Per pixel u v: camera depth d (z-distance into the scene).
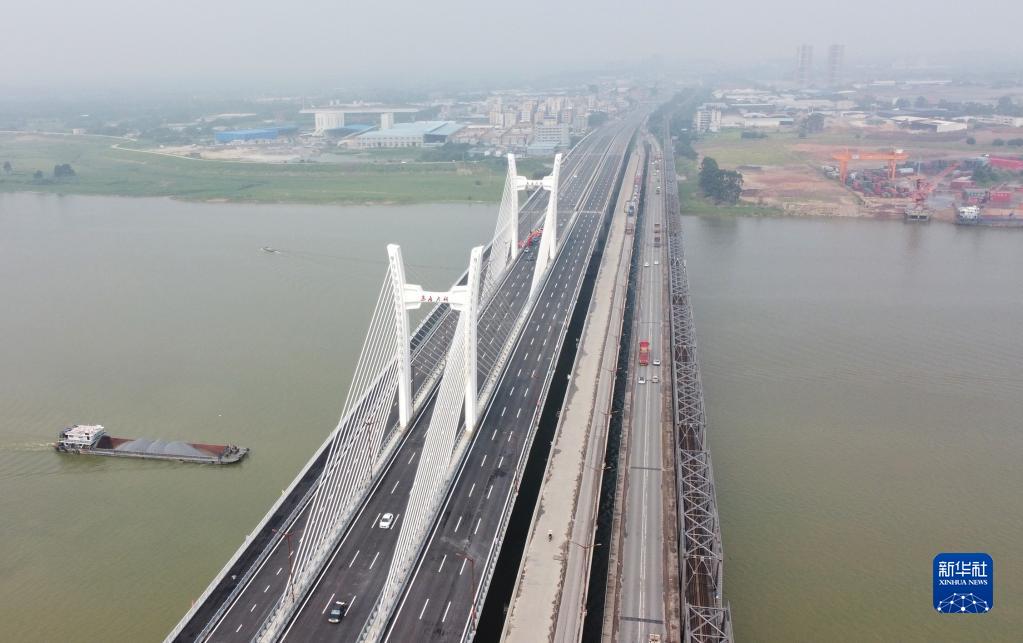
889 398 157.00
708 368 171.75
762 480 128.50
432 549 102.94
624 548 104.62
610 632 90.44
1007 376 166.75
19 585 105.31
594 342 174.38
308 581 95.75
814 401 155.75
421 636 88.75
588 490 118.75
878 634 96.44
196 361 174.12
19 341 188.25
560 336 172.62
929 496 124.12
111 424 147.12
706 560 97.50
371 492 114.69
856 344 185.00
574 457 127.81
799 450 137.38
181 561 109.56
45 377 167.12
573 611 94.56
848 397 157.50
